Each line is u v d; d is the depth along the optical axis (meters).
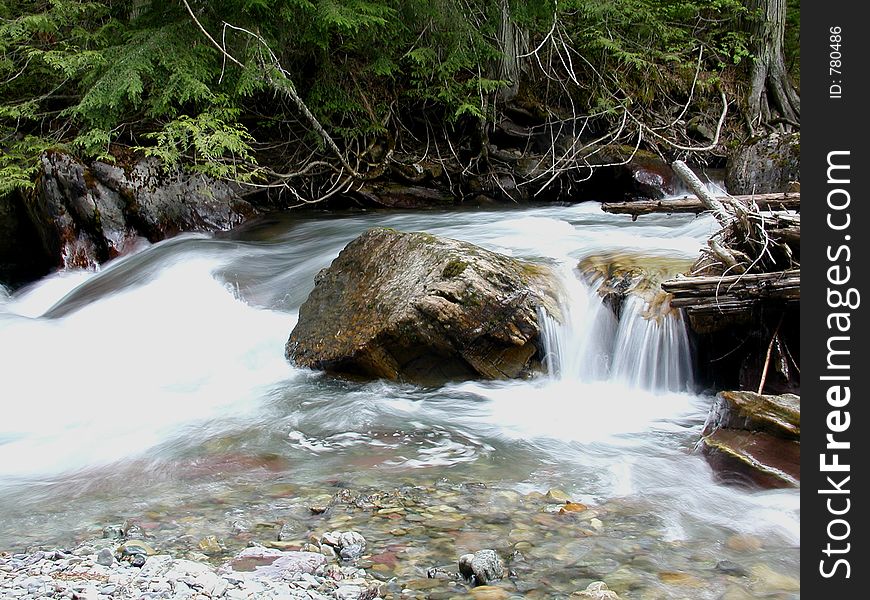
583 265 6.64
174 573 3.05
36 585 2.95
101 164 10.12
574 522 3.71
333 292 6.61
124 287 8.59
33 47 11.08
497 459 4.62
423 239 6.25
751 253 5.55
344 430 5.13
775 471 4.09
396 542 3.49
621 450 4.77
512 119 14.09
